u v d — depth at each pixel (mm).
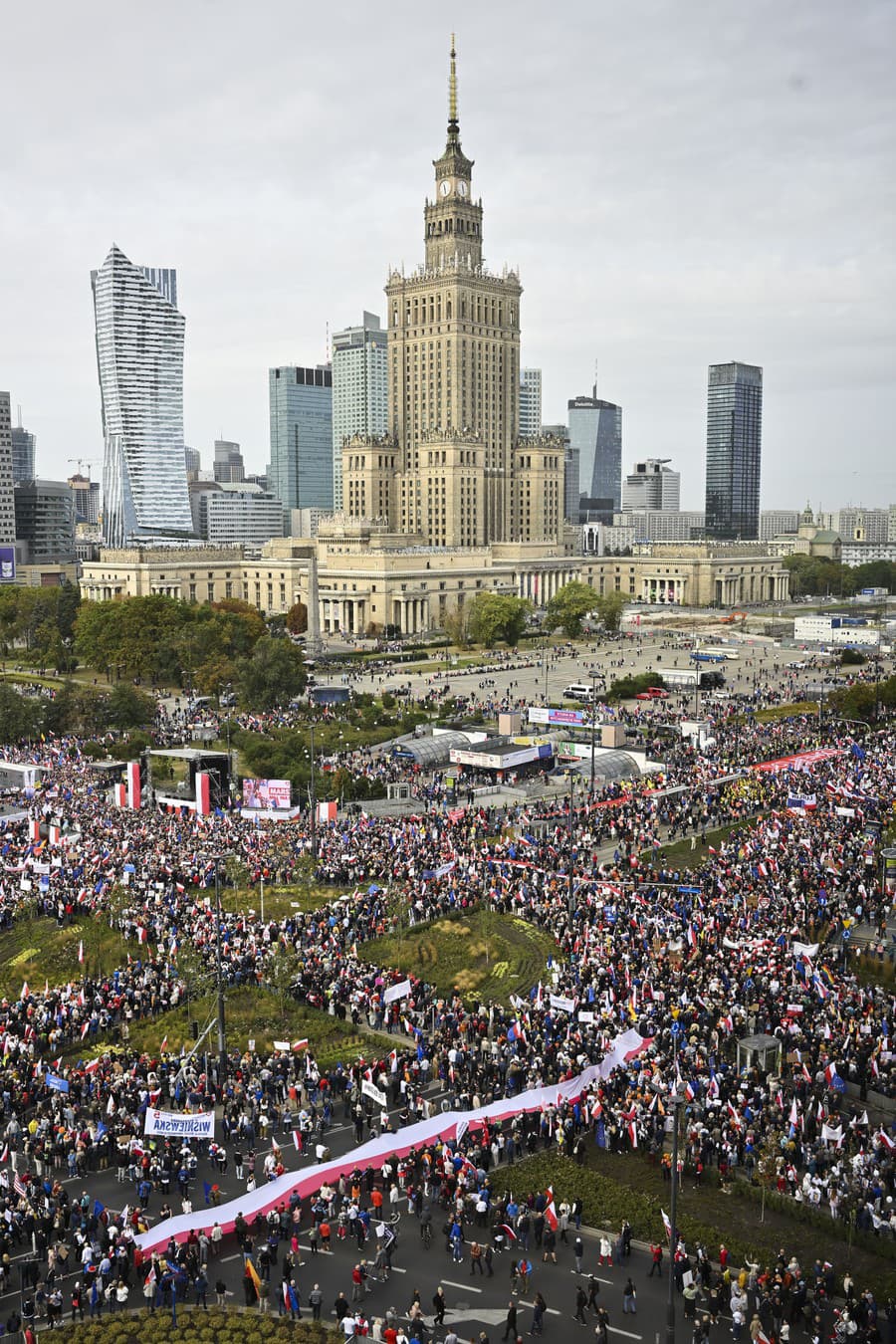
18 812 137625
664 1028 79000
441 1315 53375
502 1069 76000
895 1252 59031
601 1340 51750
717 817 138000
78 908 106000
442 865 114062
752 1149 67188
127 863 114375
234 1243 61219
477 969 95688
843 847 118688
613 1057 74062
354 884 115625
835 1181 63469
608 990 84625
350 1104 74750
